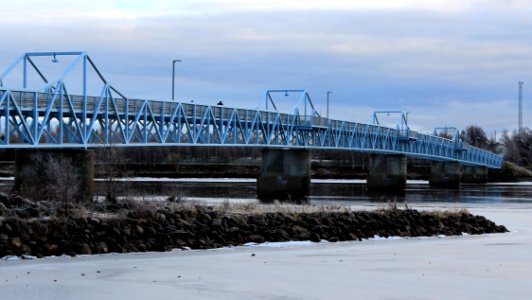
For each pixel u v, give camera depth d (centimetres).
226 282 3198
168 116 9488
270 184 12306
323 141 13475
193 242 4500
